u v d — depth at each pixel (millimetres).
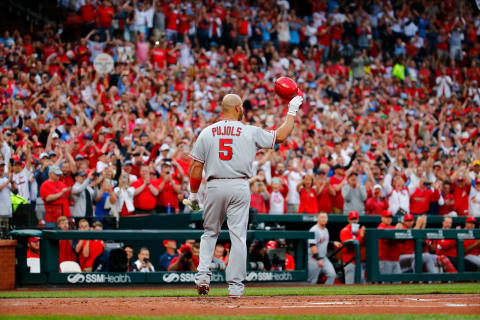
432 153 72125
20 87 66375
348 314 18984
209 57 87750
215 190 23578
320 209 54906
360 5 108000
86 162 49188
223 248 39781
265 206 53625
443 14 114125
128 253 40188
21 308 20594
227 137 23609
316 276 43750
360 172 63469
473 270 47250
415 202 60250
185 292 30016
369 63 101750
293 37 98312
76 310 19969
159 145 59750
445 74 107812
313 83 91938
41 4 95938
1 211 42812
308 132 67562
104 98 67250
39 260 37594
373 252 42219
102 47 79438
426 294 28141
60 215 42562
